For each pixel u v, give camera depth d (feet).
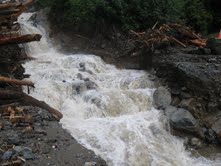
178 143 35.24
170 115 37.19
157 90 40.47
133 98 39.91
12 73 37.24
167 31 49.44
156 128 35.88
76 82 40.81
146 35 48.49
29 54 52.06
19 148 27.53
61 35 57.47
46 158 27.27
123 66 48.98
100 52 51.83
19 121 31.65
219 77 38.29
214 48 44.75
